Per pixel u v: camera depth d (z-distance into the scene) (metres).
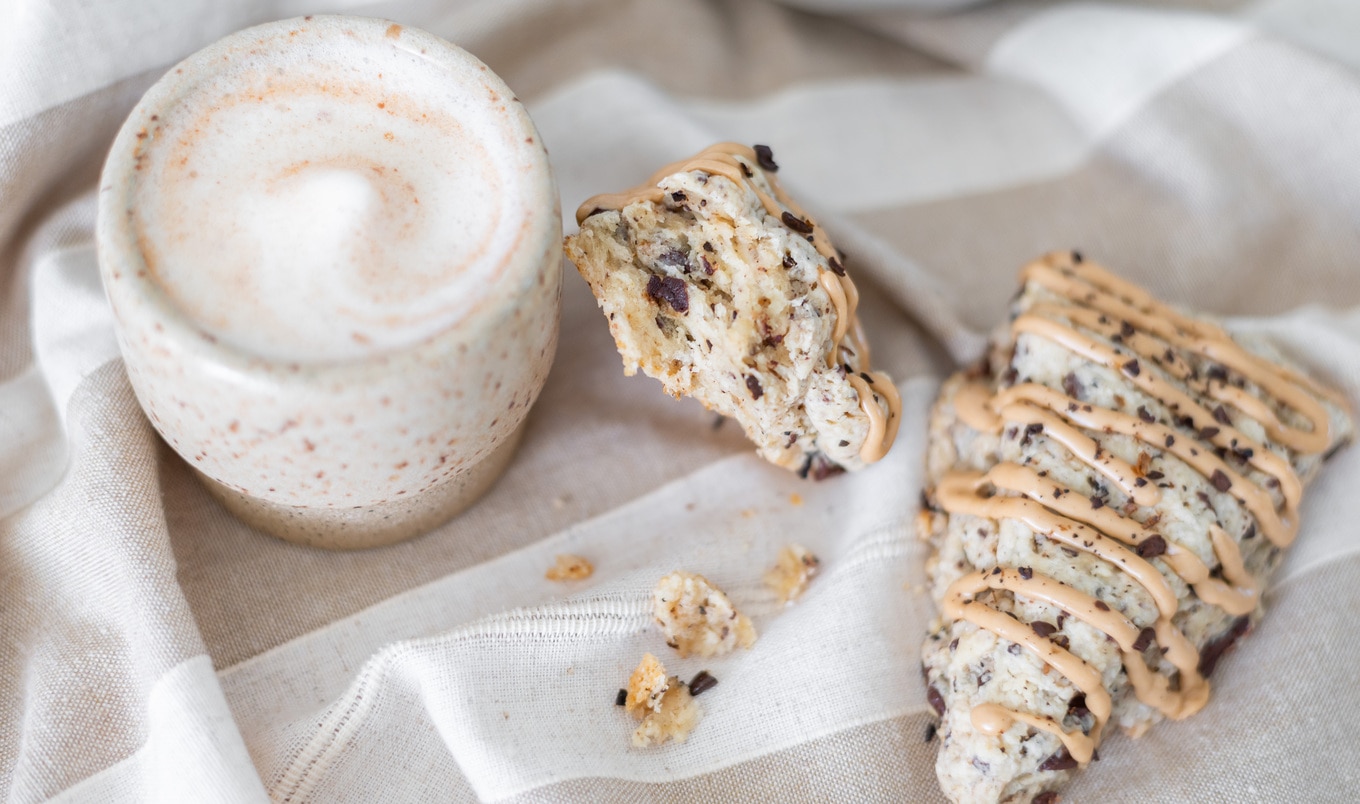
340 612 0.40
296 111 0.38
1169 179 0.47
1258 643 0.41
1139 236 0.47
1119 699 0.40
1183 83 0.47
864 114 0.48
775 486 0.43
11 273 0.42
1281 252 0.47
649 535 0.42
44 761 0.38
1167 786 0.39
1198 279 0.46
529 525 0.42
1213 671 0.41
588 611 0.40
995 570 0.39
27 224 0.42
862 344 0.41
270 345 0.35
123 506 0.39
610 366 0.44
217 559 0.41
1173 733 0.40
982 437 0.41
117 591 0.39
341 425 0.36
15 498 0.40
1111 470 0.39
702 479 0.43
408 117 0.38
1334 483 0.43
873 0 0.48
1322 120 0.46
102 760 0.38
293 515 0.39
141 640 0.38
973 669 0.39
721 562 0.41
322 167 0.37
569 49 0.47
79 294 0.41
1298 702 0.40
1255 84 0.47
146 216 0.36
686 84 0.48
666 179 0.39
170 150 0.37
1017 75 0.49
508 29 0.46
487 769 0.38
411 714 0.39
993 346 0.43
